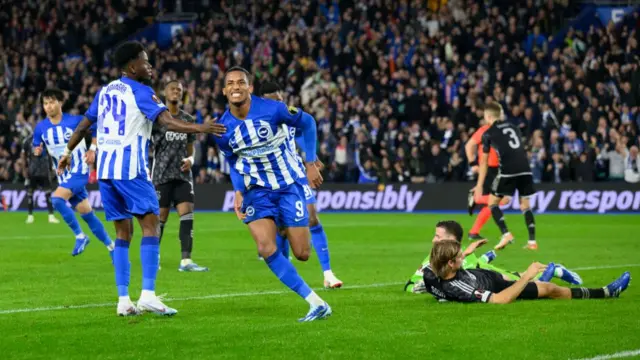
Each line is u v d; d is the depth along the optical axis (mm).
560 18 51031
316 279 18156
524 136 43344
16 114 52281
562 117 43406
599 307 13125
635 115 43344
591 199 41156
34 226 35656
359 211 44938
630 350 10164
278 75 51531
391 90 48094
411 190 44094
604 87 44031
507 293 13484
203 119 48719
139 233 30953
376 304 13984
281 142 12617
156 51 55031
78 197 21859
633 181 41125
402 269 19906
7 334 11492
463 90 45750
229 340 10930
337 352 10141
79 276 18516
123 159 13148
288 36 52906
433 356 9914
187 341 10898
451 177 43781
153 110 12898
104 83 54344
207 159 47875
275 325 12008
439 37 49625
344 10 53875
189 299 14922
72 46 58938
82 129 13875
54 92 21859
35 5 60781
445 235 14453
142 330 11711
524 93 45219
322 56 51375
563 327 11547
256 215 12578
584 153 41656
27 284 17141
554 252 23812
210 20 57000
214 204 46562
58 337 11242
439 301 14031
